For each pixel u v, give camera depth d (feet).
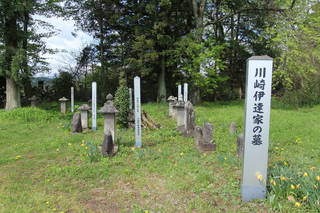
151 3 49.37
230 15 54.03
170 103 38.63
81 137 24.21
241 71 71.05
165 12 50.55
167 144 21.03
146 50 51.60
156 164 15.66
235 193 11.43
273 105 47.67
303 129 24.68
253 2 52.80
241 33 67.72
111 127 19.49
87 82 72.95
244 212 9.99
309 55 43.83
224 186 12.19
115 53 64.23
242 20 64.49
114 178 13.74
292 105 45.93
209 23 54.49
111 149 17.48
